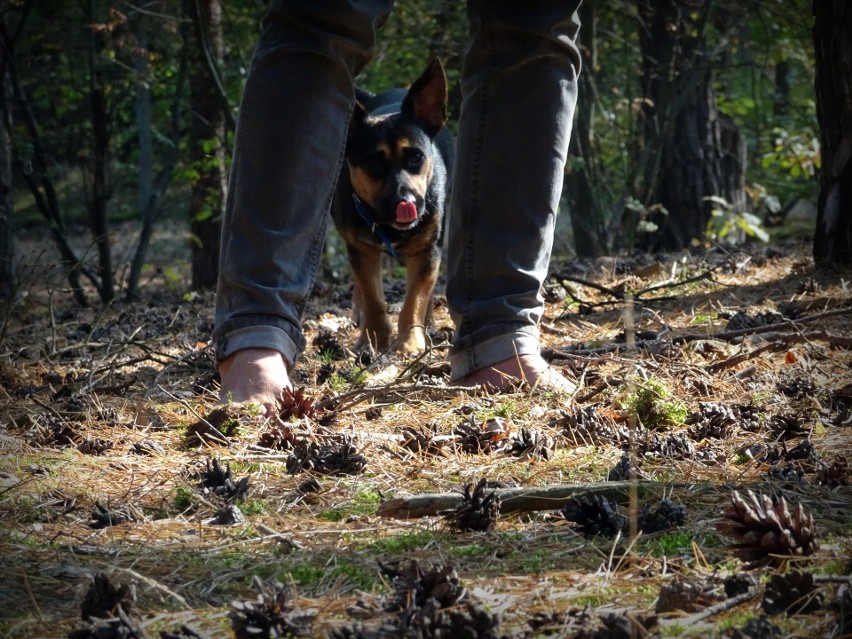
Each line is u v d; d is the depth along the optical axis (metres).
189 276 15.47
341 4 3.58
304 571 2.01
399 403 3.67
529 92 3.81
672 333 4.81
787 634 1.61
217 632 1.73
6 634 1.74
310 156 3.64
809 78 15.74
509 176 3.83
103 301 10.93
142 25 11.34
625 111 14.26
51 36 12.16
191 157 11.82
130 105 16.62
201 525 2.37
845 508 2.37
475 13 3.81
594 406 3.43
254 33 12.62
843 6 6.39
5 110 10.46
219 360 3.66
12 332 6.62
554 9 3.78
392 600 1.78
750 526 1.97
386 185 5.25
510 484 2.68
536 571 2.01
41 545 2.23
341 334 5.98
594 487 2.45
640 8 12.52
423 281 5.41
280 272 3.66
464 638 1.60
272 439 3.13
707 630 1.65
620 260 8.81
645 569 1.98
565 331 5.11
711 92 12.48
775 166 16.42
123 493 2.67
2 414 3.70
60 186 18.67
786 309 5.19
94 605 1.79
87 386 4.17
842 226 6.66
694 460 2.88
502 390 3.74
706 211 12.50
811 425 3.20
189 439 3.21
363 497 2.60
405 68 13.45
